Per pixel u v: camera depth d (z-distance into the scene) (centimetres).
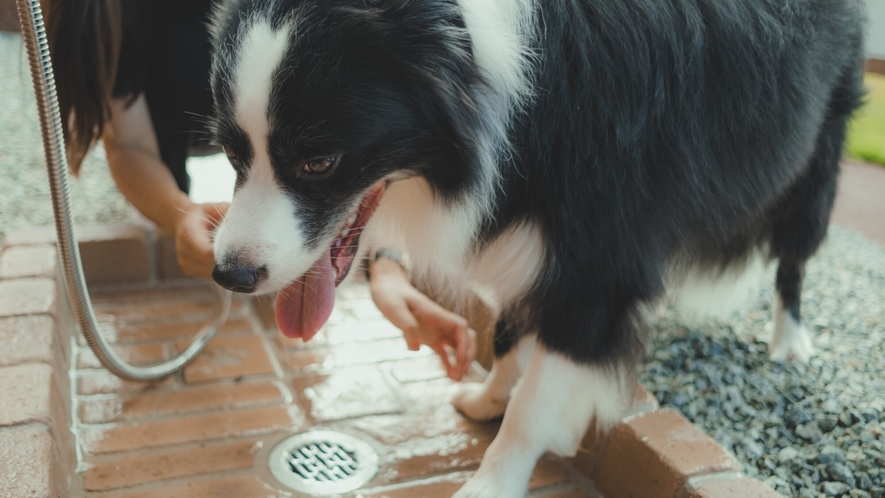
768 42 100
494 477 100
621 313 97
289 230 90
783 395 120
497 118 91
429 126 91
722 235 110
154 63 129
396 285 117
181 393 118
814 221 124
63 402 109
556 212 93
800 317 129
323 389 121
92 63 115
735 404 117
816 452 109
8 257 129
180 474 105
